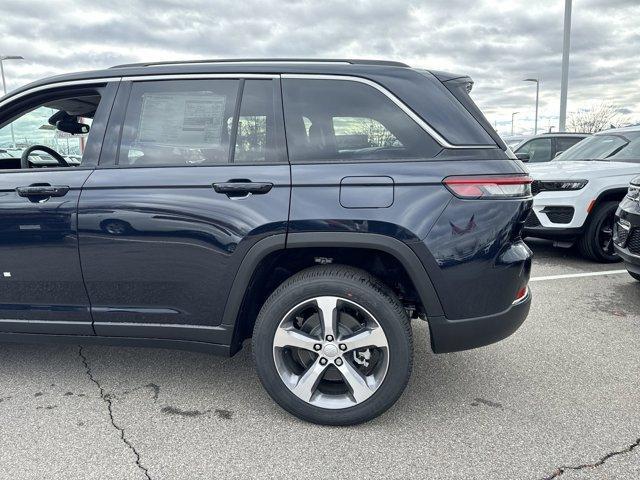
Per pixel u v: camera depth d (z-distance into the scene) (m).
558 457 2.27
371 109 2.44
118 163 2.59
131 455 2.29
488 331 2.43
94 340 2.69
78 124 3.46
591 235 5.68
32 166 3.51
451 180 2.31
